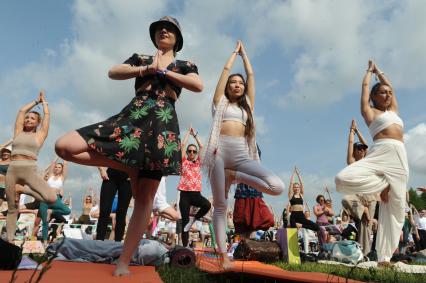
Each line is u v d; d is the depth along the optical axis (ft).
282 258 18.17
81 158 8.13
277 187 13.47
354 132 22.21
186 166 21.99
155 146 8.57
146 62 9.71
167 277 9.18
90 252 12.71
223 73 15.34
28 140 20.02
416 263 20.71
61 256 12.62
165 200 23.09
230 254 22.67
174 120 9.10
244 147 14.29
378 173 17.97
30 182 19.75
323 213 33.04
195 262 11.82
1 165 24.14
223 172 13.92
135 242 8.55
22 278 7.06
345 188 17.90
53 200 20.66
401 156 17.88
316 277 10.16
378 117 18.54
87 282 6.95
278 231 19.17
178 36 10.16
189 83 9.25
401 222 17.72
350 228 28.66
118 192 16.89
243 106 14.93
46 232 23.57
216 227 13.44
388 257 17.48
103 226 16.25
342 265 16.08
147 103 8.94
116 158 8.19
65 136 8.00
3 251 8.76
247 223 20.45
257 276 9.46
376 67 19.93
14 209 19.80
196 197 21.77
